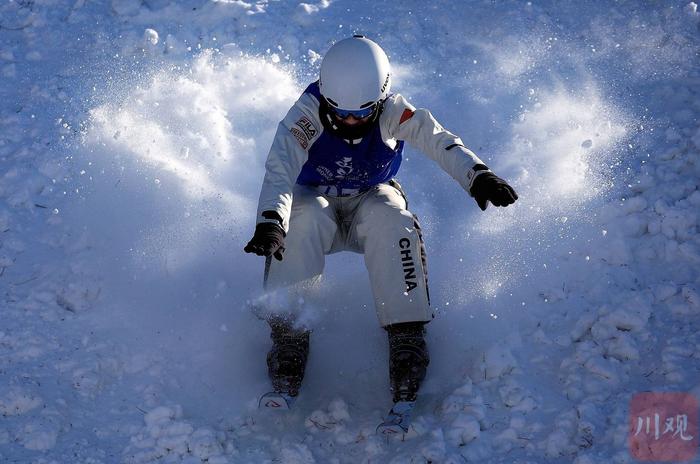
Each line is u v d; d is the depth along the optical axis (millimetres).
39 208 20188
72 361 16344
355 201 16875
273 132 22266
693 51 23312
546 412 14969
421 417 15383
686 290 16469
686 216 18016
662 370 15195
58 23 25734
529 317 17141
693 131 20453
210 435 14945
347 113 15312
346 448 15297
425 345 16016
